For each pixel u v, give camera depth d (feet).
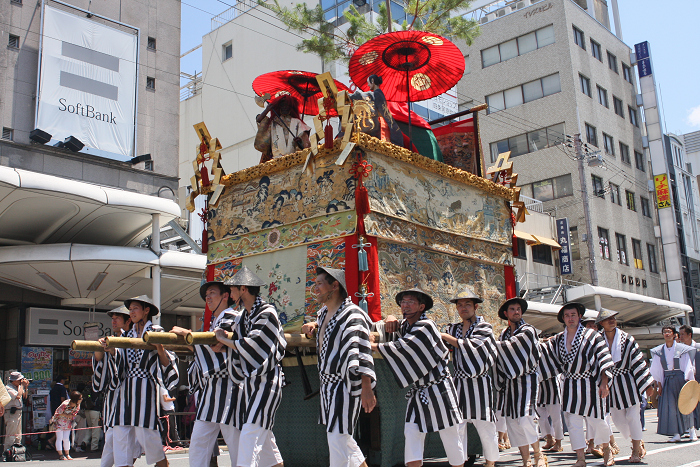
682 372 28.94
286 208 21.45
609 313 24.53
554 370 22.70
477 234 23.93
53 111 46.65
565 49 96.32
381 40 23.94
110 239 48.06
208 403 16.65
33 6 47.21
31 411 44.98
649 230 105.09
